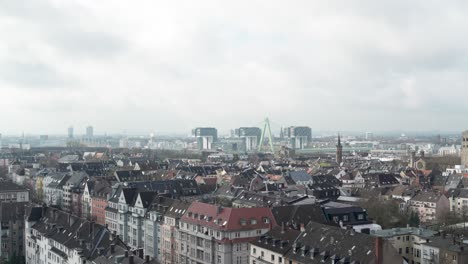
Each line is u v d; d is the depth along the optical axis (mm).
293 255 143875
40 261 194875
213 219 177625
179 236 195250
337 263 130375
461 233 190500
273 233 159375
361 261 125875
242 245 170375
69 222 186375
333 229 142500
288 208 187375
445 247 148250
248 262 171000
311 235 145875
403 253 162750
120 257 138125
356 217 195750
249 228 172000
